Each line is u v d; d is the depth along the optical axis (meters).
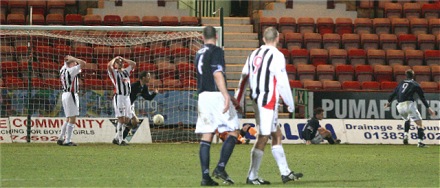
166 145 47.69
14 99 52.62
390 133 53.03
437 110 57.09
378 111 56.41
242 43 67.12
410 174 29.19
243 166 32.38
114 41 60.06
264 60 24.25
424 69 64.12
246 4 77.25
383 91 56.41
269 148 44.31
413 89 49.62
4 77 56.84
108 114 54.22
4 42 58.69
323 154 40.62
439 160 37.12
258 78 24.31
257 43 67.38
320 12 72.56
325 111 55.88
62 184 24.38
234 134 24.19
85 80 55.66
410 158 38.28
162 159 35.56
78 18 65.38
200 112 24.03
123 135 47.66
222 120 23.88
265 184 24.77
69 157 36.16
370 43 67.94
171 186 23.92
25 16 68.50
